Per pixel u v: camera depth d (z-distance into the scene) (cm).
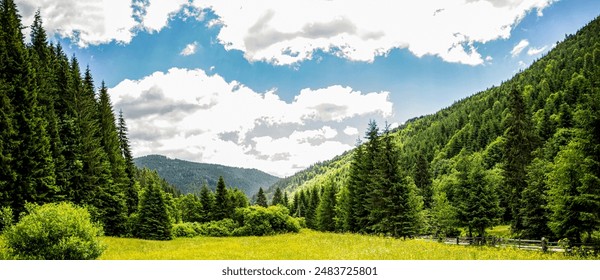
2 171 2684
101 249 1461
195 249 2512
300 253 1912
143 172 10925
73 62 4991
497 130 12531
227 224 5234
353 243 2423
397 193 3644
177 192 14575
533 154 4003
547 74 14875
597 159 1931
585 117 1952
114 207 4219
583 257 1873
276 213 5084
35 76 3209
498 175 4275
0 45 2984
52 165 3134
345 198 5047
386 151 3806
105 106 5119
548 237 2902
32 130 2973
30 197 2902
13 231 1338
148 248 2616
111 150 4944
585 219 2006
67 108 4097
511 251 2073
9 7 3475
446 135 16800
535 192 3011
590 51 13525
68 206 1461
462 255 1672
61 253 1323
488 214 3578
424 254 1712
